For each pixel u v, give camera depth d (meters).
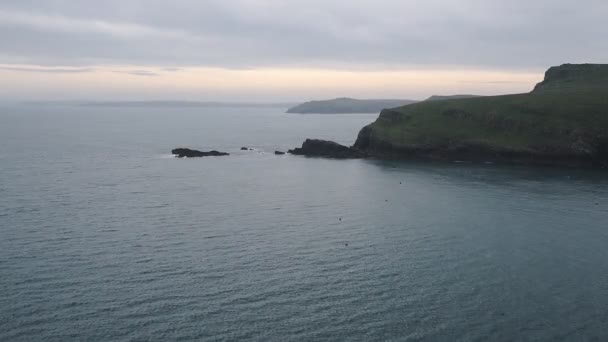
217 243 62.81
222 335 40.78
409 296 48.28
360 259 57.88
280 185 102.56
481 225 72.06
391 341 40.41
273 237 65.75
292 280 51.50
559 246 62.78
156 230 68.00
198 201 86.38
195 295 47.56
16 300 45.62
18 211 76.94
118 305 45.19
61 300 45.84
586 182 106.25
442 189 98.38
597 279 52.47
